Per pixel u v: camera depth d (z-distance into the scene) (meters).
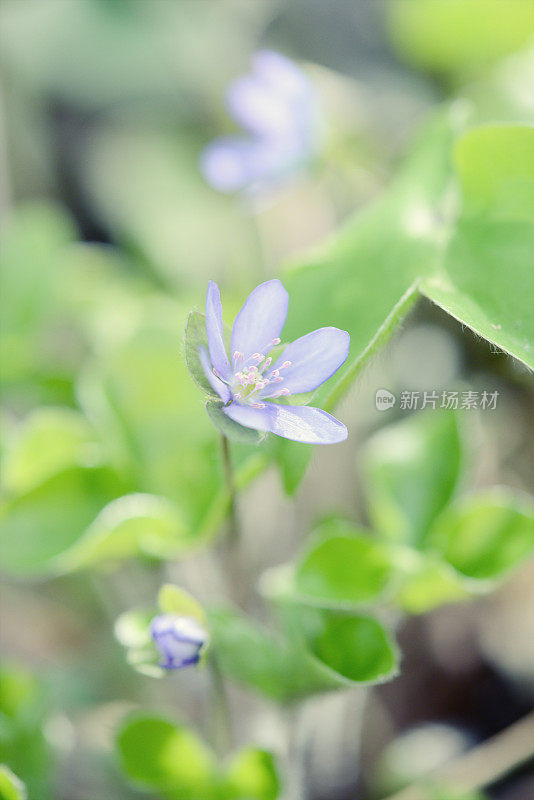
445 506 0.30
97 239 0.49
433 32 0.42
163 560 0.31
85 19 0.52
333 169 0.40
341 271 0.27
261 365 0.24
